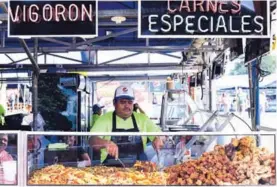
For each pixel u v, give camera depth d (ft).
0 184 10.92
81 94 19.52
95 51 24.23
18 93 26.48
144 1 10.12
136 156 11.14
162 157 11.10
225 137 11.12
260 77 14.90
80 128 18.99
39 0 10.24
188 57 22.77
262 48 13.17
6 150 10.96
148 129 14.85
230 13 10.19
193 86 27.68
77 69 24.70
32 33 10.25
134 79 29.27
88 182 11.01
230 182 11.01
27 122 19.65
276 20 12.41
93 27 10.23
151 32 10.16
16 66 23.85
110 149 11.12
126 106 14.75
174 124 22.22
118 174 11.08
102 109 26.66
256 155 11.03
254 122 15.02
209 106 22.21
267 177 10.96
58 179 11.00
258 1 10.21
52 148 11.09
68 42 20.24
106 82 30.35
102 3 15.10
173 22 10.14
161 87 32.99
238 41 16.20
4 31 19.49
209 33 10.18
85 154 11.15
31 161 11.03
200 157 11.11
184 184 11.03
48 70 22.59
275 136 11.01
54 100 18.85
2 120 20.07
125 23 17.40
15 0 10.22
